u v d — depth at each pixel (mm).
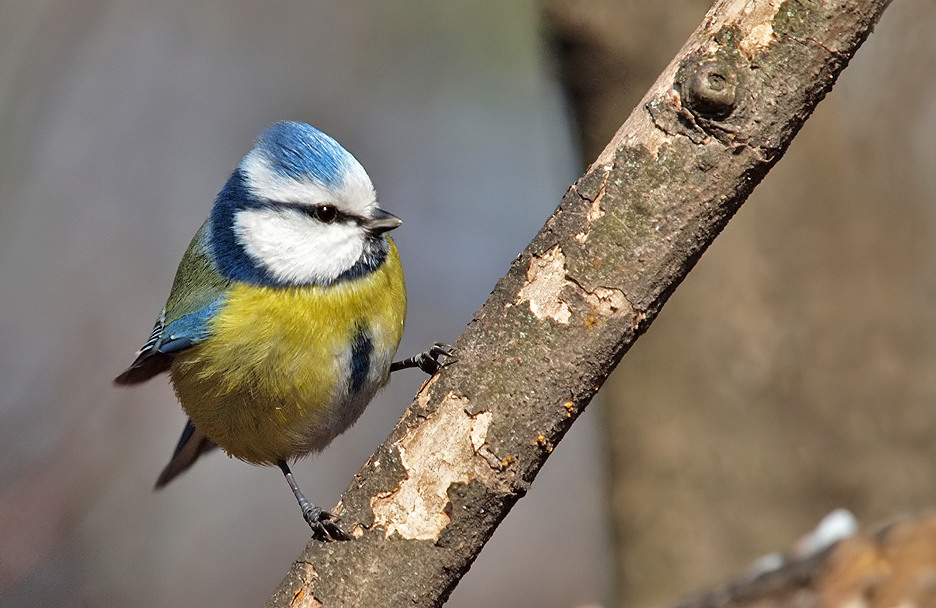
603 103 10227
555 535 16297
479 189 17562
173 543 14625
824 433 10055
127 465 13359
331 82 18094
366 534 5094
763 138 4766
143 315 15445
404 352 16359
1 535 12156
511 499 5016
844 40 4727
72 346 14516
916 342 10195
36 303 14891
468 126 17938
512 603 15773
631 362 10508
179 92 17406
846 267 10211
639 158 4852
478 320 5070
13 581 11984
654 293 4891
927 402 10117
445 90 18094
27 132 14672
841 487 9945
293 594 5176
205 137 17375
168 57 17547
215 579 14914
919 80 10492
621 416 10523
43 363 14320
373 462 5156
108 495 13305
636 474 10352
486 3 18109
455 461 4992
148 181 16672
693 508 10102
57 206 15680
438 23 18203
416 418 5074
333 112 17922
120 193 16391
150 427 13797
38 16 14680
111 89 16578
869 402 10086
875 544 6188
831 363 10086
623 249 4863
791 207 10250
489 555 16172
